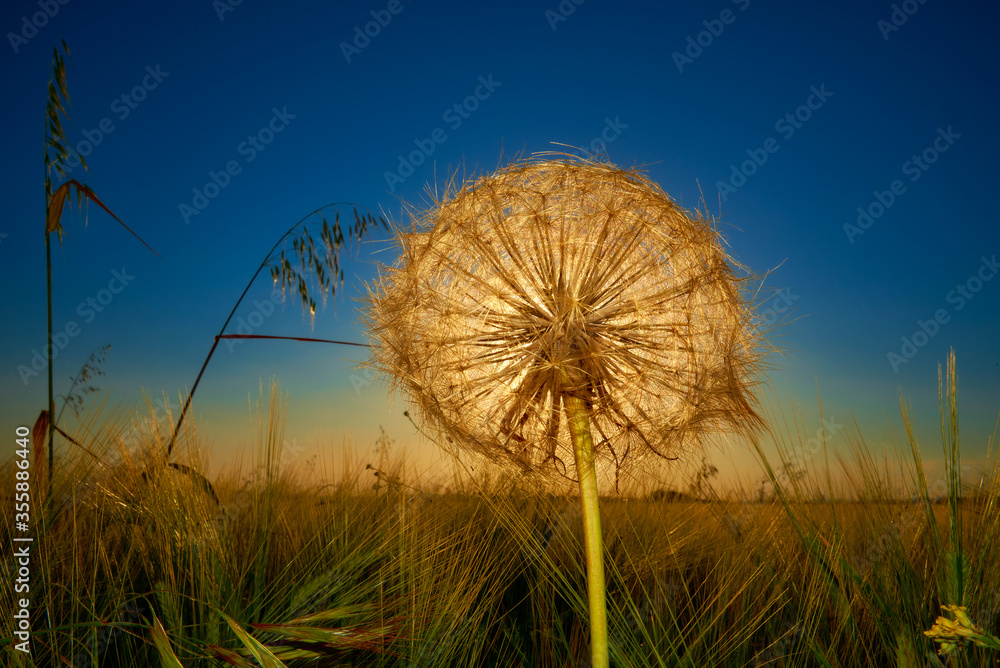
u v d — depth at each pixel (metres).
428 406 1.52
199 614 1.67
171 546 1.86
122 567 1.82
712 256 1.53
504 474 1.96
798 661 1.70
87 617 1.61
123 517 1.99
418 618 1.72
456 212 1.60
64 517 1.91
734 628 1.87
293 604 1.80
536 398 1.49
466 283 1.59
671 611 1.78
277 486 2.24
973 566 1.58
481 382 1.51
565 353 1.38
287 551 2.25
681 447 1.60
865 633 1.80
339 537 2.23
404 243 1.68
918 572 1.79
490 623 1.89
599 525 1.26
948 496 1.57
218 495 2.32
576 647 1.82
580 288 1.50
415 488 2.57
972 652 1.47
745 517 2.31
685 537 2.39
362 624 1.64
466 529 2.18
